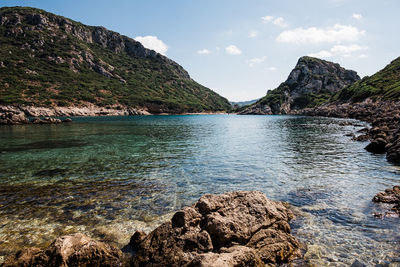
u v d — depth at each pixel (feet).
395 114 146.92
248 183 44.27
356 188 40.37
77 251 20.86
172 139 108.47
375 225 27.86
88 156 69.21
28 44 505.66
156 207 34.17
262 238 24.29
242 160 63.52
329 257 22.52
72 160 64.03
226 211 26.48
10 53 459.73
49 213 32.32
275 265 21.66
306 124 192.44
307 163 59.21
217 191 40.40
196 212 25.57
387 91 266.98
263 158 65.87
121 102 480.64
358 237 25.57
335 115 284.82
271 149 80.33
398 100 219.61
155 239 23.63
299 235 26.27
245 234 24.18
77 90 448.24
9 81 383.04
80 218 30.91
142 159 65.16
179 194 39.11
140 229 28.17
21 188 42.22
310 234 26.43
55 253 20.40
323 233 26.58
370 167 53.67
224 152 75.31
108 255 22.27
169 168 55.36
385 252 22.93
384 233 26.11
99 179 47.11
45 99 375.66
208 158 66.28
